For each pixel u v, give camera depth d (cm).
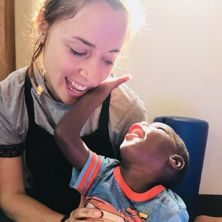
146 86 135
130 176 66
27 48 118
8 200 77
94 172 68
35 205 75
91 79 66
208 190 144
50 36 65
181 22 132
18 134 77
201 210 141
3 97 74
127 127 79
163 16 130
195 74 136
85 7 61
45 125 76
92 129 76
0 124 75
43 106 74
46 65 68
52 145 77
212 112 139
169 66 135
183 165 67
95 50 63
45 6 67
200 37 133
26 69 79
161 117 122
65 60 64
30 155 81
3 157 77
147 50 132
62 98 71
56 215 72
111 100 77
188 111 138
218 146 142
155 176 66
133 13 70
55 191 83
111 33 62
